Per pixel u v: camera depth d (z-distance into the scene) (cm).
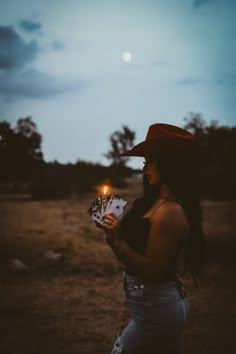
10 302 676
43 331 553
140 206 250
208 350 494
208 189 2948
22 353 482
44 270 905
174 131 248
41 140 6744
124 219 244
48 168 4181
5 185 6278
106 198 226
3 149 6612
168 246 216
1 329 557
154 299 225
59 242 1308
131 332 232
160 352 230
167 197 232
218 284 787
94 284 802
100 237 1438
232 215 2130
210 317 610
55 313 625
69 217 2170
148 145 238
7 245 1223
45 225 1808
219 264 951
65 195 4141
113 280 834
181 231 220
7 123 6656
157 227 219
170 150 236
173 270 226
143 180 256
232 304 671
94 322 589
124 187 5909
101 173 5800
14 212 2484
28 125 6675
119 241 218
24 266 902
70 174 4312
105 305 668
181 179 235
